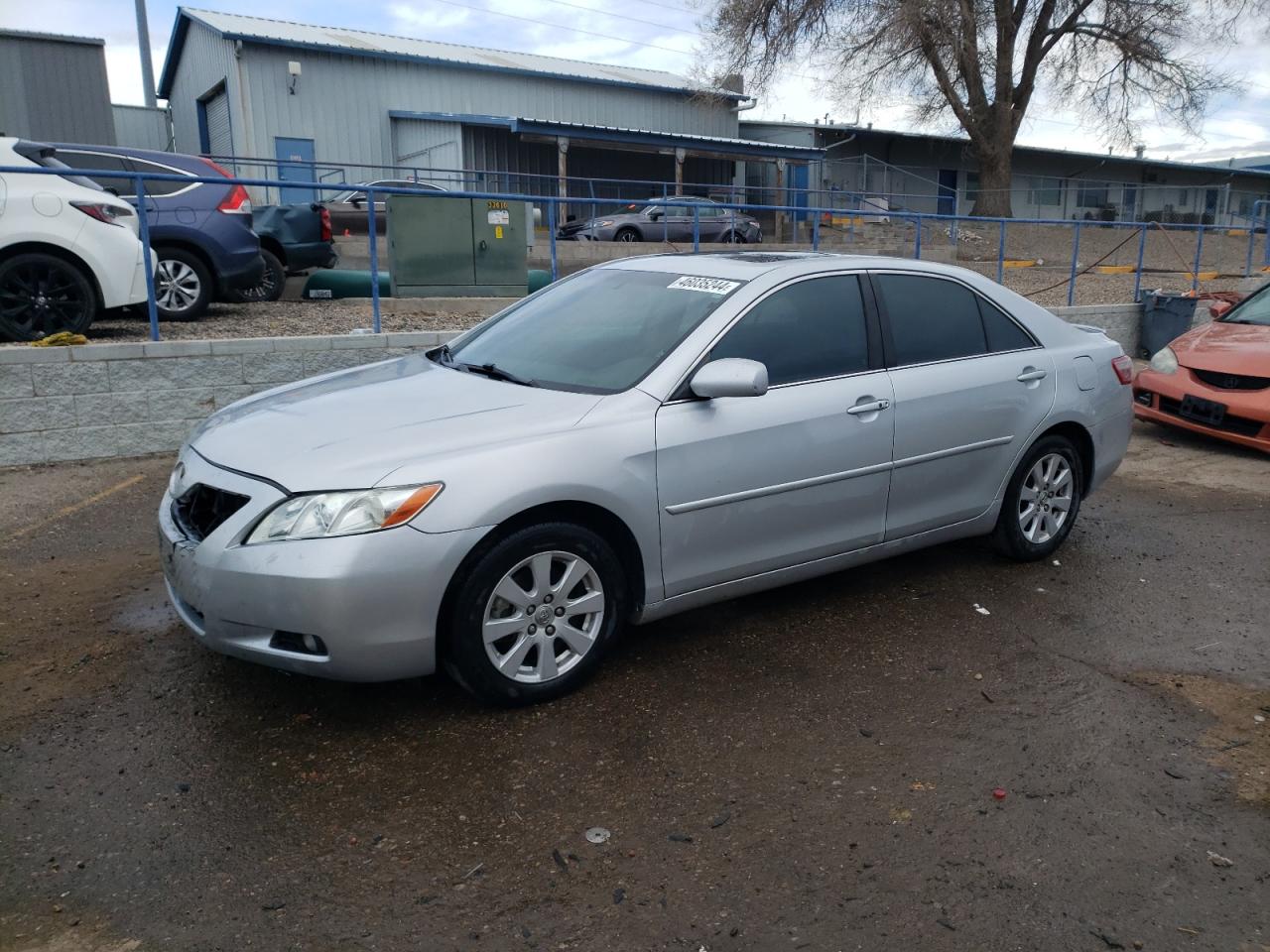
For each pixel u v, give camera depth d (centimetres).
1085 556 570
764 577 430
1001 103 2873
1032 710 385
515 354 447
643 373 400
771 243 1894
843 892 278
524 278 1183
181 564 352
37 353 686
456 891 275
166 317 1023
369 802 315
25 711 366
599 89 3056
